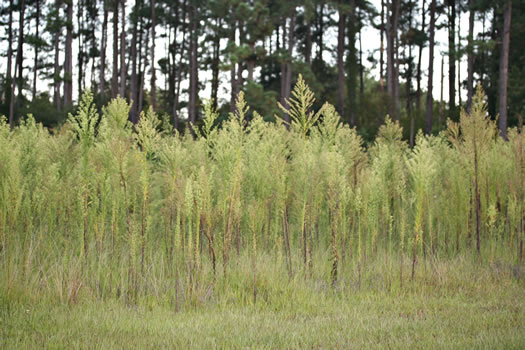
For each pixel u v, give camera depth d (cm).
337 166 878
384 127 1298
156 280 752
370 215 895
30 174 878
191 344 512
